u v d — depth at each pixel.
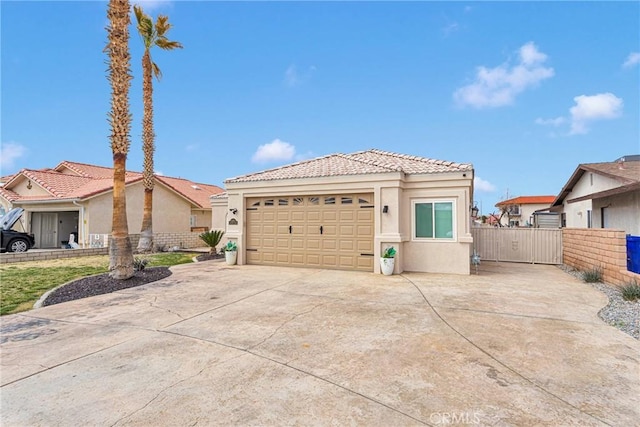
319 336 5.06
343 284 8.99
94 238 17.66
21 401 3.32
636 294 7.01
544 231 13.80
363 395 3.36
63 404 3.26
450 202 10.71
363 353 4.40
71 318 6.14
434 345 4.65
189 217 25.86
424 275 10.37
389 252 10.48
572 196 20.28
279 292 8.09
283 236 12.51
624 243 8.40
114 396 3.39
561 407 3.12
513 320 5.76
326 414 3.03
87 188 20.41
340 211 11.59
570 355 4.29
